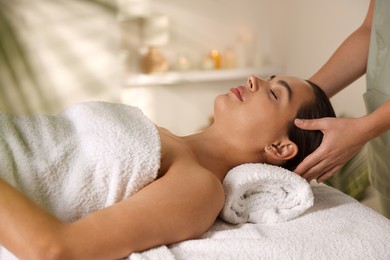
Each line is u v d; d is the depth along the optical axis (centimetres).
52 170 89
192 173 94
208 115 319
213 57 311
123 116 101
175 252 85
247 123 115
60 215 89
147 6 294
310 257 88
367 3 239
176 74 296
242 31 321
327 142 111
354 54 144
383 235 96
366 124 111
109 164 90
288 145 118
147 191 87
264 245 87
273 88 118
